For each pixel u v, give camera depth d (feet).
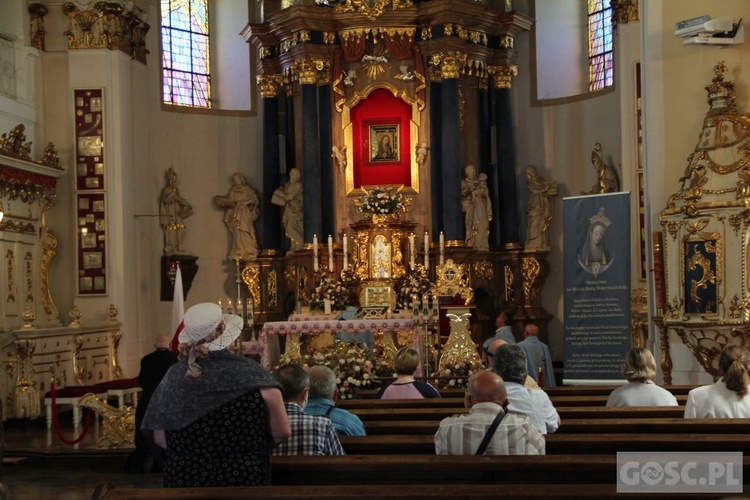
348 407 25.40
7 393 49.42
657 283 37.99
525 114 70.59
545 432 20.47
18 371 49.49
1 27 56.59
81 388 47.73
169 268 65.82
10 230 53.36
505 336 50.80
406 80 68.54
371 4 67.62
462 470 16.19
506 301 69.00
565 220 41.29
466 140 68.23
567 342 40.93
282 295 70.18
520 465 15.87
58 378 52.34
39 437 43.91
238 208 70.03
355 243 67.15
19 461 39.09
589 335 40.52
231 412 14.73
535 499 12.96
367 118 69.00
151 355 36.40
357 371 34.35
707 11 38.68
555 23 70.18
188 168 69.00
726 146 35.63
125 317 59.67
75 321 54.90
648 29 39.63
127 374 59.52
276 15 68.80
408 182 68.54
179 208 67.36
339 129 69.00
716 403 21.56
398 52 68.44
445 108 67.05
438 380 39.04
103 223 59.21
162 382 15.35
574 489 13.30
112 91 59.77
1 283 52.11
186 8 70.74
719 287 35.04
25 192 55.26
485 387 17.89
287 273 69.62
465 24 67.62
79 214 59.21
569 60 69.56
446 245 66.44
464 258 66.69
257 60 71.87
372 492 13.30
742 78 38.01
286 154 70.49
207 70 72.08
